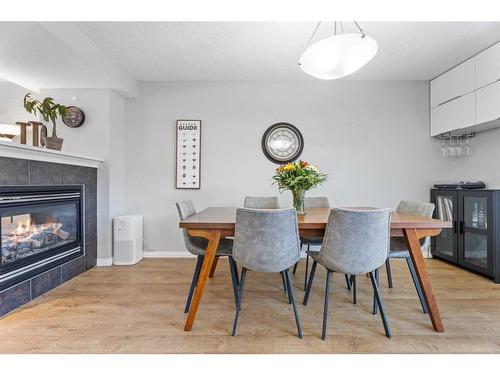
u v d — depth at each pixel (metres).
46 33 2.07
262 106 3.57
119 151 3.43
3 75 2.84
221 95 3.57
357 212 1.63
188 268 3.10
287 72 3.30
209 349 1.59
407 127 3.56
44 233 2.55
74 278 2.76
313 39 2.55
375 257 1.70
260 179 3.57
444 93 3.28
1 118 3.23
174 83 3.58
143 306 2.13
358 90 3.56
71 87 3.16
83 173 2.94
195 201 3.59
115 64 3.02
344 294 2.37
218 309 2.08
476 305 2.13
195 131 3.57
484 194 2.75
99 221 3.22
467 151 3.30
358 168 3.57
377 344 1.64
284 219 1.65
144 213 3.58
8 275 2.01
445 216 3.28
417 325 1.85
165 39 2.55
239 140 3.57
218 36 2.50
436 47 2.70
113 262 3.26
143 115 3.57
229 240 2.31
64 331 1.76
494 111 2.65
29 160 2.21
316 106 3.57
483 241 2.80
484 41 2.59
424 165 3.56
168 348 1.59
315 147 3.57
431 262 3.30
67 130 3.19
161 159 3.58
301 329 1.77
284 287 2.41
